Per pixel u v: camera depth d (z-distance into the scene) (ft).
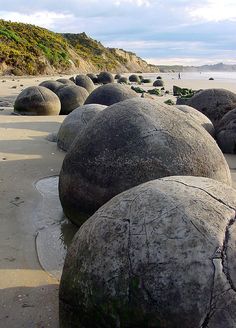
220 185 10.31
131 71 312.91
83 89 55.16
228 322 8.23
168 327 8.43
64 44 211.00
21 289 13.42
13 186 23.09
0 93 80.89
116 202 10.23
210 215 9.10
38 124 43.86
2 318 11.94
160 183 10.23
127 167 15.56
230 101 39.52
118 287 8.96
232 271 8.48
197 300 8.32
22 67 150.82
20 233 17.52
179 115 17.01
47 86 64.44
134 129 15.97
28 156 29.55
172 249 8.71
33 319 11.91
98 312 9.22
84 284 9.50
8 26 183.52
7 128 40.83
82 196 16.39
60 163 27.94
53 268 14.87
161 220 9.12
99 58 274.16
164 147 15.64
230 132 32.63
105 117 16.71
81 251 9.95
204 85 130.93
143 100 17.24
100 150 16.02
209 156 16.15
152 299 8.57
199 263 8.48
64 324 10.18
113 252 9.24
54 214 19.54
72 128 30.99
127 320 8.82
